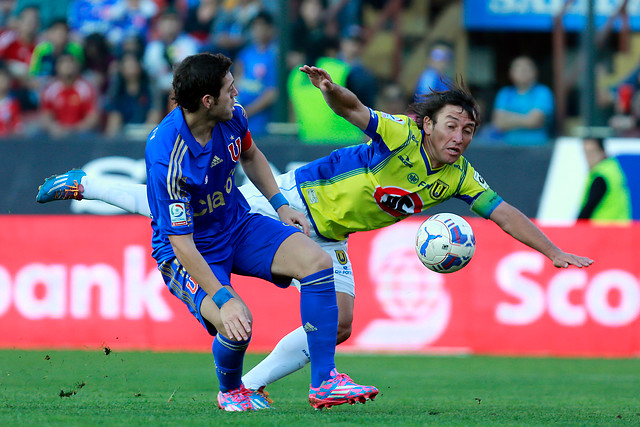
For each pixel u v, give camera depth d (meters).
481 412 14.23
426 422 12.11
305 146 29.56
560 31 35.75
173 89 12.11
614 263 27.67
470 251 14.59
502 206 14.37
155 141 12.21
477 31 37.12
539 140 33.53
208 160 12.41
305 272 12.96
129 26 37.66
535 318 27.72
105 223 28.14
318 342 13.00
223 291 12.05
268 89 33.84
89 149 29.98
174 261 12.99
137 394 16.34
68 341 27.95
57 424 11.27
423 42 37.56
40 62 36.12
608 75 34.50
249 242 13.28
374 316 28.09
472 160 29.42
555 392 18.81
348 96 13.55
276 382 20.02
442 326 27.89
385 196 14.60
